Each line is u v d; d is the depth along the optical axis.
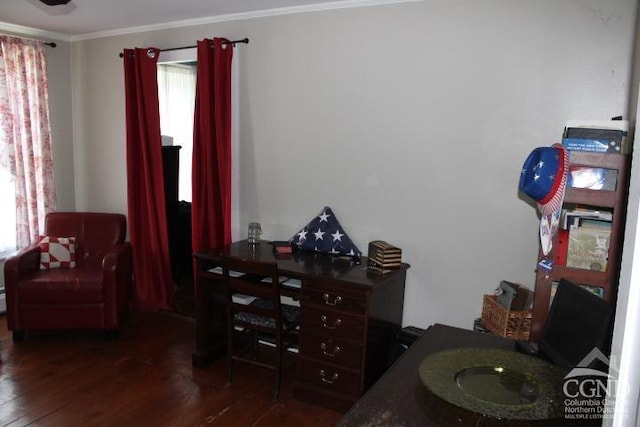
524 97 2.51
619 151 1.82
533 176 1.87
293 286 2.74
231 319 2.80
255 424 2.47
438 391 1.22
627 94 2.28
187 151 4.17
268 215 3.43
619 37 2.27
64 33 4.12
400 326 2.91
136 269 3.96
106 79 4.13
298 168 3.26
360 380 2.50
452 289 2.81
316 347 2.62
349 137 3.04
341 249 2.97
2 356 3.12
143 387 2.80
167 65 3.92
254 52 3.32
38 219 4.05
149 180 3.79
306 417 2.54
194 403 2.65
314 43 3.09
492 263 2.69
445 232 2.80
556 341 1.52
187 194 4.27
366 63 2.93
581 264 1.89
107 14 3.43
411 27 2.77
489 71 2.58
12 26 3.80
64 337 3.45
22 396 2.65
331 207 3.17
